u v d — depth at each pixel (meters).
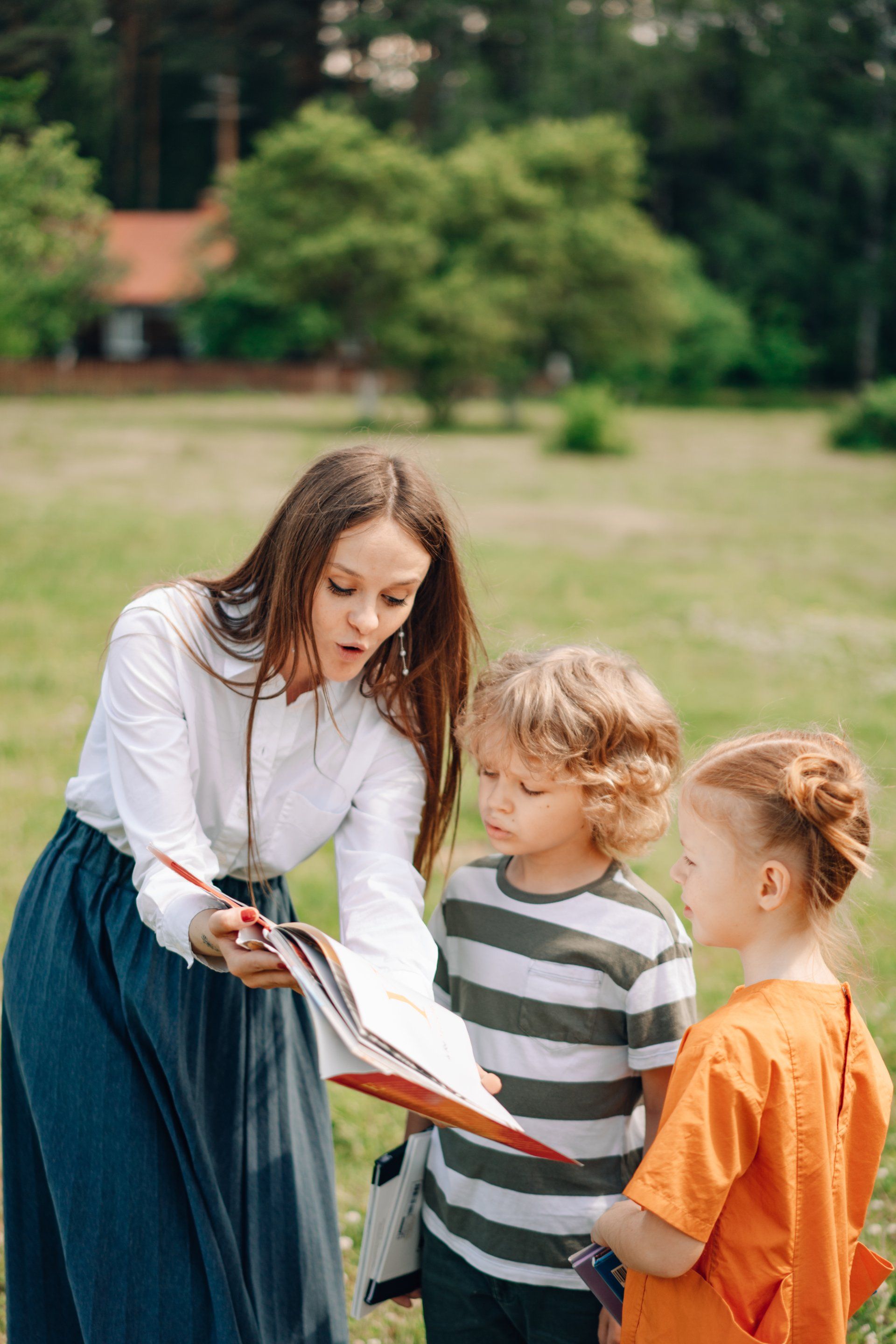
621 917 1.74
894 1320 2.22
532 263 32.66
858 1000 3.31
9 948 1.83
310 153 31.36
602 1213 1.72
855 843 1.46
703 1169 1.37
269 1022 1.81
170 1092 1.67
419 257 31.22
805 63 49.38
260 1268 1.76
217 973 1.73
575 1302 1.72
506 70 50.06
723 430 34.41
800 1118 1.42
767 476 22.16
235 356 43.38
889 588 11.64
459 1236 1.78
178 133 43.16
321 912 4.04
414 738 1.86
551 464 23.39
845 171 50.03
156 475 18.17
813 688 7.67
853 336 51.84
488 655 1.88
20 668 7.04
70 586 9.48
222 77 41.53
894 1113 2.83
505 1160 1.74
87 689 6.70
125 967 1.69
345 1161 2.73
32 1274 1.84
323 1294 1.82
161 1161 1.67
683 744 1.90
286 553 1.59
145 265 42.34
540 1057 1.74
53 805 4.89
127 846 1.74
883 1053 3.04
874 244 51.19
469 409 39.69
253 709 1.67
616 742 1.71
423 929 1.70
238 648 1.68
